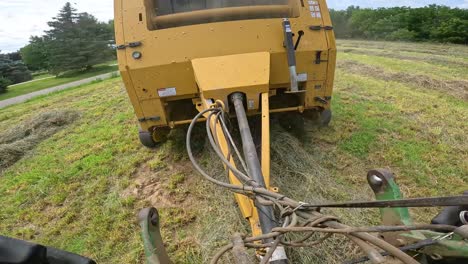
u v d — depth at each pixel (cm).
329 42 360
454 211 203
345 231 148
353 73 868
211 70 331
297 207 181
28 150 570
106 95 891
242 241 173
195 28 353
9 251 143
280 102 431
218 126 291
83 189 420
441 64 948
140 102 369
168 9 398
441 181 365
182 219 338
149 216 203
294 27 352
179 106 427
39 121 688
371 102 599
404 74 791
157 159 451
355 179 371
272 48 351
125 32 354
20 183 455
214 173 393
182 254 295
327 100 388
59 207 395
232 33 352
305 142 448
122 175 436
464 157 408
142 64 350
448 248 149
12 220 383
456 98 622
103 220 356
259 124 430
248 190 210
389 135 465
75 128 646
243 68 331
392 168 392
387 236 190
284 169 377
